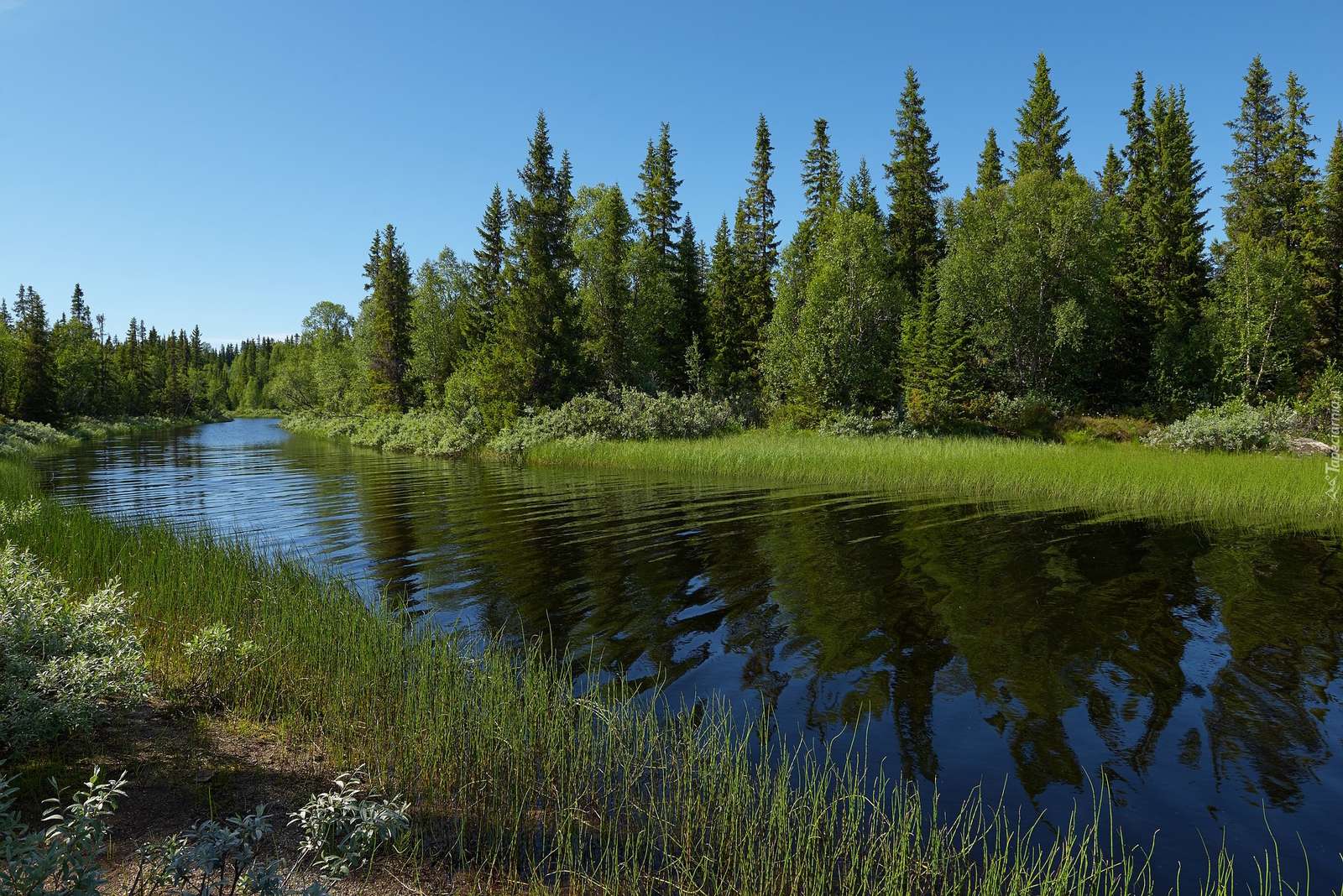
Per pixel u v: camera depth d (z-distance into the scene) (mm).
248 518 16016
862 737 5566
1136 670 6910
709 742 5371
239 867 2938
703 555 11906
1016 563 11180
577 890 3676
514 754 4887
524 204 45375
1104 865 4008
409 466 29828
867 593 9570
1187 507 16531
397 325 63000
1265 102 43094
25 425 49812
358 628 7215
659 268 52594
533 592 9664
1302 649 7445
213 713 5570
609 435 35344
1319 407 31547
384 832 3729
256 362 149125
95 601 5863
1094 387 43375
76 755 4684
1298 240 40156
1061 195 39000
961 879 3838
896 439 33750
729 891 3715
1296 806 4664
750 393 49469
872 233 43125
